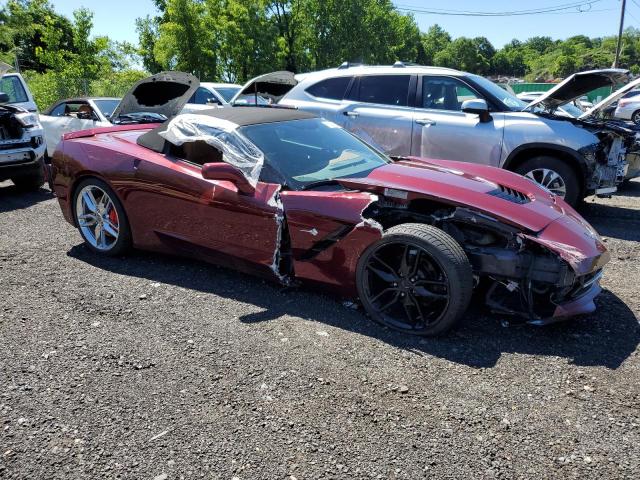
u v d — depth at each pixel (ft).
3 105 25.27
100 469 7.11
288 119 14.19
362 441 7.68
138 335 10.73
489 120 20.34
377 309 11.16
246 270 12.92
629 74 19.90
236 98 27.66
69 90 75.61
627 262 15.70
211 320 11.39
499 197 11.60
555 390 8.94
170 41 94.43
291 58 125.59
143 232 14.37
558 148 19.21
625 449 7.53
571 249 10.29
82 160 14.93
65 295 12.70
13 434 7.79
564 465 7.22
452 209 11.53
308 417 8.20
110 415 8.23
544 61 417.69
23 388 8.91
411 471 7.10
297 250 11.84
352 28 127.13
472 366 9.67
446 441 7.69
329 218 11.21
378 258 10.91
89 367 9.55
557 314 10.51
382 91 22.66
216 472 7.07
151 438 7.72
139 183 13.89
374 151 14.65
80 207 15.57
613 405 8.54
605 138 19.48
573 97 21.66
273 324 11.21
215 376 9.29
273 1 122.42
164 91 23.21
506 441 7.69
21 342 10.43
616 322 11.53
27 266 14.70
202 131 13.26
